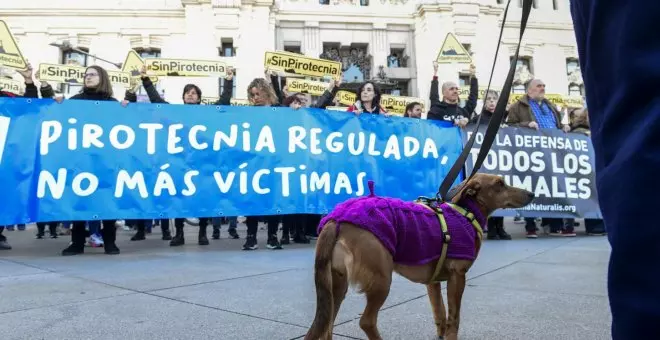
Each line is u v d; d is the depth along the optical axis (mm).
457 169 2439
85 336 2322
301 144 6074
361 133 6344
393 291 3389
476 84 7219
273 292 3305
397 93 25703
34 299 3098
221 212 5727
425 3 24672
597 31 840
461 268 2162
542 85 7309
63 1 23625
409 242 2076
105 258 5047
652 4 715
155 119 5723
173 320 2605
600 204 801
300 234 6738
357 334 2371
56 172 5320
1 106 5250
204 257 5094
